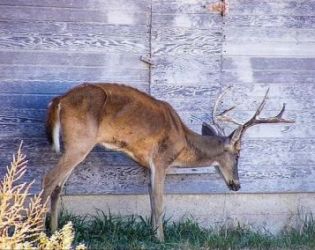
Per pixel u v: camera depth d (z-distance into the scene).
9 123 16.59
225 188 17.64
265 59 17.55
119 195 17.27
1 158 16.58
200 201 17.66
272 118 16.42
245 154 17.62
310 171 17.88
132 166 17.19
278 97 17.64
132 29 16.92
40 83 16.66
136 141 16.14
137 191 17.25
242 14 17.38
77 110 15.48
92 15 16.75
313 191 17.94
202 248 16.14
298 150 17.80
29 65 16.59
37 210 14.77
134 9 16.89
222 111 17.44
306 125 17.78
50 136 15.72
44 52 16.62
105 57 16.86
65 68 16.72
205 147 16.83
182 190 17.44
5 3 16.41
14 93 16.58
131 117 15.98
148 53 17.03
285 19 17.56
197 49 17.23
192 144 16.78
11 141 16.61
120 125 15.91
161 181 16.42
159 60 17.06
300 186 17.86
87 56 16.80
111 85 15.97
